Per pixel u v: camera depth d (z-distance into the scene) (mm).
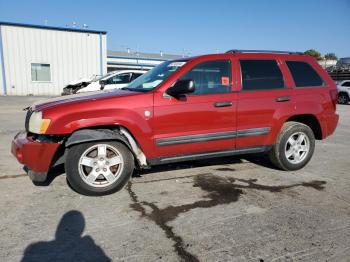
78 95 4520
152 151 4230
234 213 3590
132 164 4156
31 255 2730
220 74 4602
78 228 3203
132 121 4023
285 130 5051
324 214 3596
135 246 2891
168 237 3051
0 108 14414
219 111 4496
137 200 3922
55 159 4074
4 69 24375
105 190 4031
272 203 3885
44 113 3783
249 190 4316
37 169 3834
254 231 3184
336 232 3186
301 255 2775
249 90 4738
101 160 3996
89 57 27297
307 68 5281
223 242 2971
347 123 11820
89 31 26844
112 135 3936
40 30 25125
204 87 4477
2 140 7301
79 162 3889
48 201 3844
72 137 3803
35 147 3768
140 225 3283
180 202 3879
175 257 2723
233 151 4762
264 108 4801
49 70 25984
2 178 4645
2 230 3131
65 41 26141
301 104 5062
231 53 4762
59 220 3363
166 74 4480
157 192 4195
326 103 5285
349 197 4125
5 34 24000
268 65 4957
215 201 3922
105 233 3113
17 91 25094
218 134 4539
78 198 3951
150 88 4363
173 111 4238
